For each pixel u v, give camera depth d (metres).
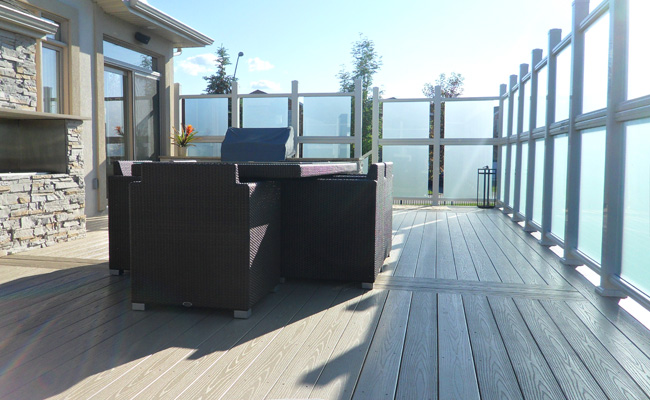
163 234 2.98
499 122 9.73
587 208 4.40
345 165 4.13
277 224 3.50
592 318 3.01
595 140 4.23
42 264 4.32
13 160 5.54
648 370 2.27
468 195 10.09
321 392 2.03
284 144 8.19
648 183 3.10
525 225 6.71
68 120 5.42
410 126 10.14
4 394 1.99
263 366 2.28
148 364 2.29
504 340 2.63
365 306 3.21
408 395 2.02
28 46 5.30
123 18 7.75
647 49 3.16
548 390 2.07
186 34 8.96
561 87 5.48
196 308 3.14
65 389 2.04
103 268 4.18
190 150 10.20
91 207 7.27
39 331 2.70
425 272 4.21
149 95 8.95
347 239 3.61
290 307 3.18
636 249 3.25
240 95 9.88
